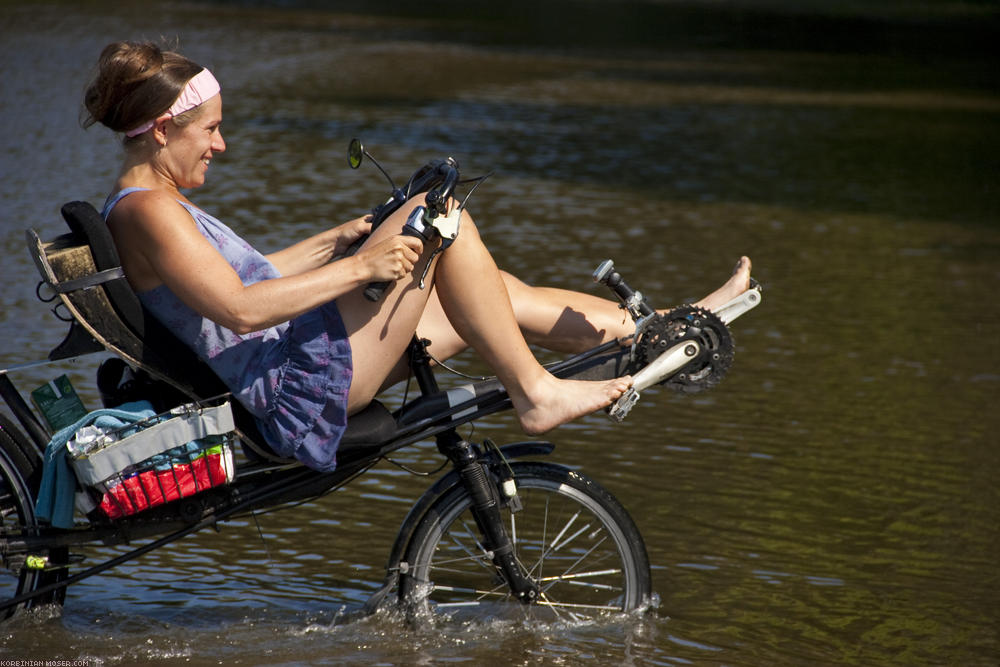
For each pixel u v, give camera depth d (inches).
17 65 2084.2
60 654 398.6
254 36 2849.4
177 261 369.7
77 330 377.7
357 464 418.3
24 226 1035.9
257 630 423.8
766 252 1121.4
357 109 1903.3
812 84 2682.1
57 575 419.5
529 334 444.1
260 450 398.0
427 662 401.7
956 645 423.2
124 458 373.7
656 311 429.1
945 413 693.3
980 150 1900.8
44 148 1418.6
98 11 3097.9
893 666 406.3
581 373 432.1
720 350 427.8
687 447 626.2
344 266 376.5
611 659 406.3
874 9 5078.7
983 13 5083.7
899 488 577.3
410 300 395.2
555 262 1021.8
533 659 405.7
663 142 1801.2
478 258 398.9
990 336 868.0
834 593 463.5
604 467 592.1
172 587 460.4
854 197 1456.7
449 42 3029.0
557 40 3267.7
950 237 1245.1
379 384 403.9
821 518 538.3
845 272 1060.5
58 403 404.8
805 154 1780.3
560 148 1680.6
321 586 465.7
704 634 427.2
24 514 408.5
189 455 384.2
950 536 522.0
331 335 393.4
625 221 1229.1
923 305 954.7
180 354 390.6
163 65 384.2
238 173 1357.0
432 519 431.8
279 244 1024.9
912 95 2593.5
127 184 390.6
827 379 754.2
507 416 669.9
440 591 464.4
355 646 413.4
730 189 1462.8
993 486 582.9
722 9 4756.4
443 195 378.9
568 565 486.9
